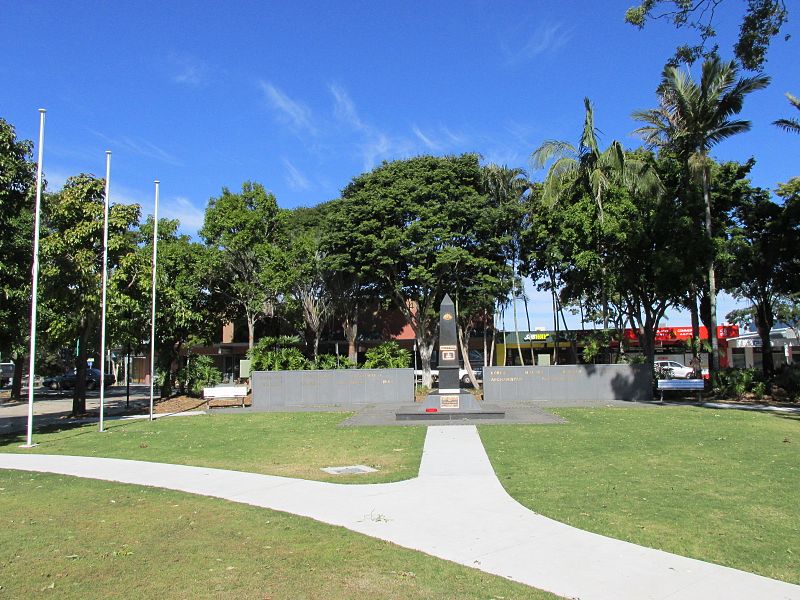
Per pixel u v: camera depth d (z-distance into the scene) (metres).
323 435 17.44
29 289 19.86
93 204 22.77
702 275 28.12
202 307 36.62
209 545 7.24
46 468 12.77
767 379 29.19
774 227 30.64
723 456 12.91
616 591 5.80
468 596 5.66
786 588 5.85
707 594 5.71
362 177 34.78
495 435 16.70
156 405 30.02
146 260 25.83
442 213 31.11
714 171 30.20
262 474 11.67
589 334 40.66
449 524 8.07
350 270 32.94
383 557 6.75
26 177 18.28
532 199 33.19
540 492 9.81
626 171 27.55
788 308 49.84
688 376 39.16
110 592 5.80
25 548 7.18
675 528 7.79
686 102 26.84
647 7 14.36
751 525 7.90
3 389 51.69
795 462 12.20
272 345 31.98
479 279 31.95
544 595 5.69
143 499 9.73
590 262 27.88
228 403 30.12
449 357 23.36
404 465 12.46
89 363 60.50
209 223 35.44
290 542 7.34
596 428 17.81
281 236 37.41
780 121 26.47
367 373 28.61
